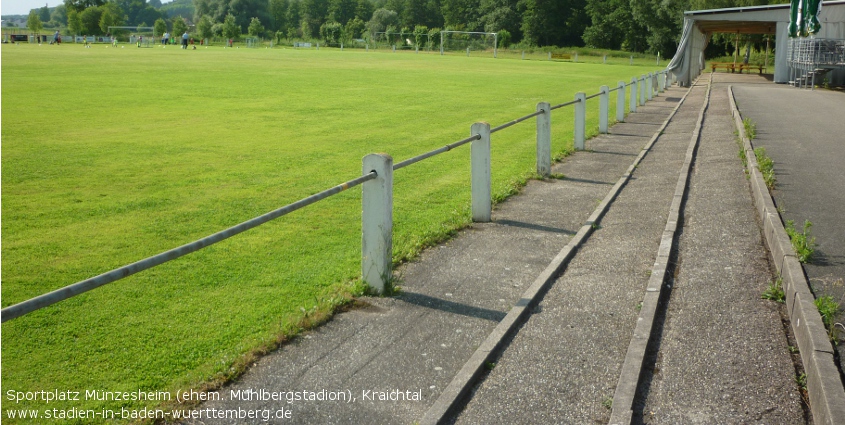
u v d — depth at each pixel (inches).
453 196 360.5
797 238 214.7
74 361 168.4
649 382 147.6
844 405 121.3
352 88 1043.9
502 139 593.0
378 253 205.5
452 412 138.6
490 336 172.1
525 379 152.5
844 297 176.4
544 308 195.3
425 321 187.6
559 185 386.0
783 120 609.3
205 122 636.7
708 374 149.0
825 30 1238.9
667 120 701.3
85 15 4879.4
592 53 3142.2
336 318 189.5
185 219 304.7
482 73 1551.4
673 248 245.6
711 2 2504.9
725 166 405.4
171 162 438.9
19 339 180.7
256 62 1742.1
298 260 250.8
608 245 259.8
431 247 259.1
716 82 1370.6
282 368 159.6
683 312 184.7
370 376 155.7
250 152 481.7
